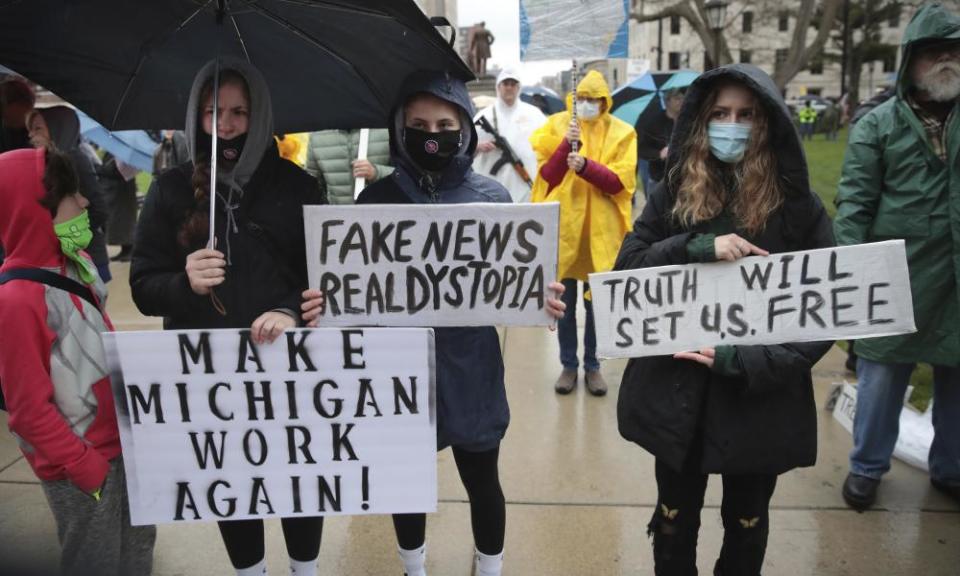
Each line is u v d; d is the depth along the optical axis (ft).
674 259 6.39
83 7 5.83
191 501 6.11
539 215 6.02
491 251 6.08
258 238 6.17
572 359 14.23
